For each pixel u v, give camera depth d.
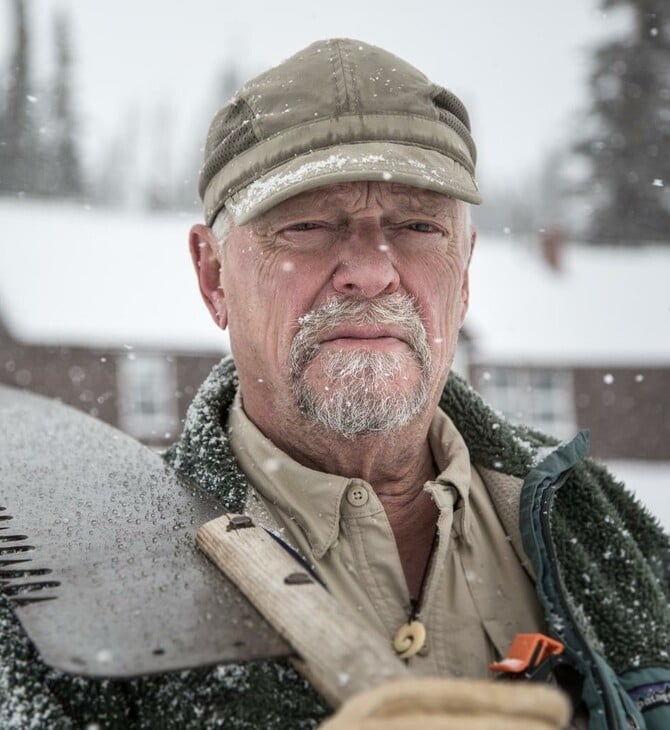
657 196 26.00
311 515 1.31
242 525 1.08
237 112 1.37
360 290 1.28
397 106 1.30
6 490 1.29
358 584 1.28
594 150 26.59
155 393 15.02
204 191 1.46
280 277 1.31
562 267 19.73
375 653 0.81
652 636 1.37
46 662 0.84
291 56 1.38
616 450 16.86
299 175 1.25
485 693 0.68
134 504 1.24
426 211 1.32
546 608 1.25
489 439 1.49
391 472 1.38
